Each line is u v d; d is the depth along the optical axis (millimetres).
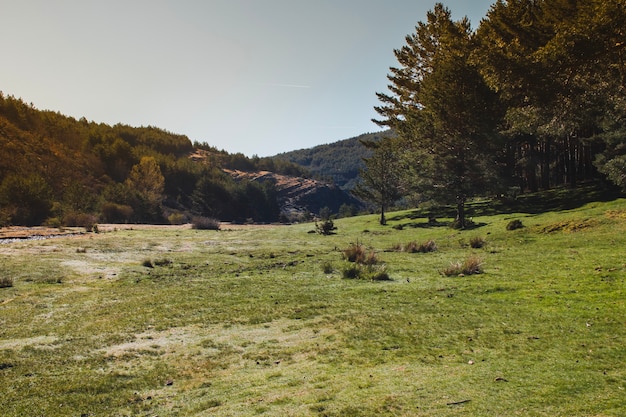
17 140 83750
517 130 31656
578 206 30188
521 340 8000
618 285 11438
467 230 29844
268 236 39375
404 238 31500
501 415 4855
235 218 111750
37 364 8148
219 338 9625
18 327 10883
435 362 7227
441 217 41344
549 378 5945
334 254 24422
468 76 30906
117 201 69812
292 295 13773
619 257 15297
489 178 32750
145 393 6730
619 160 25859
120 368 7906
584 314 9258
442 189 33094
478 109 31859
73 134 110625
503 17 20141
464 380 6121
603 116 21266
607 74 14664
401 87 48531
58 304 13453
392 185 43969
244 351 8664
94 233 40375
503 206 38594
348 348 8406
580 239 20391
